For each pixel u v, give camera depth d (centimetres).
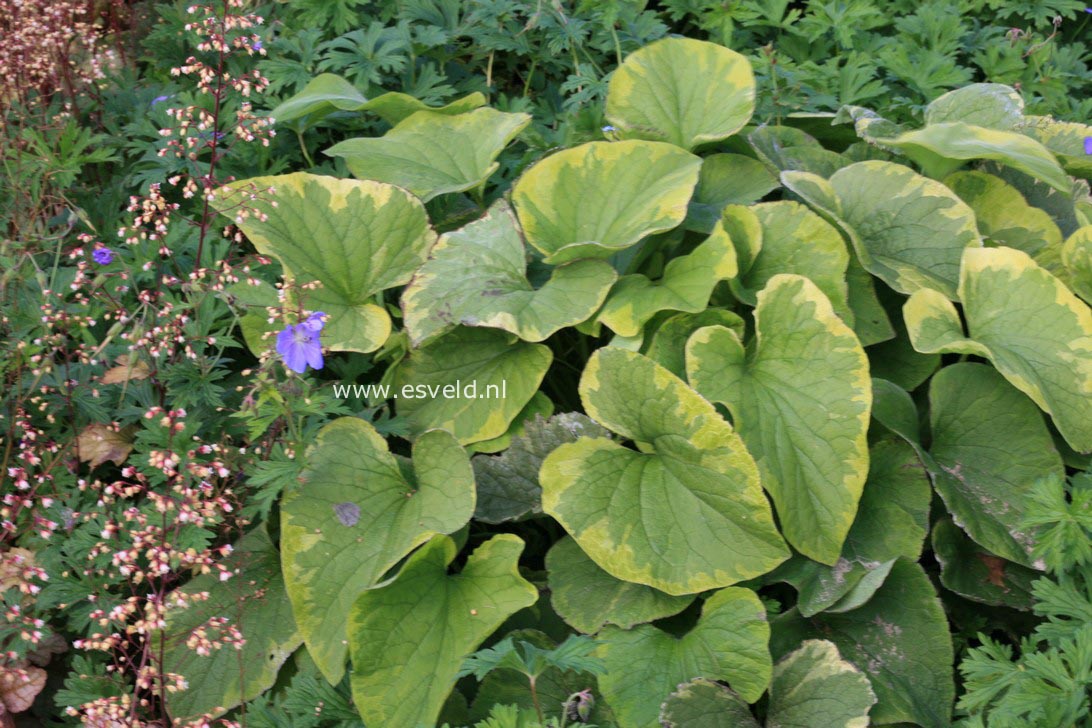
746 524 247
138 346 267
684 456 253
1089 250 275
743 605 242
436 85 397
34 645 242
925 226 291
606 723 245
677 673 242
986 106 332
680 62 322
